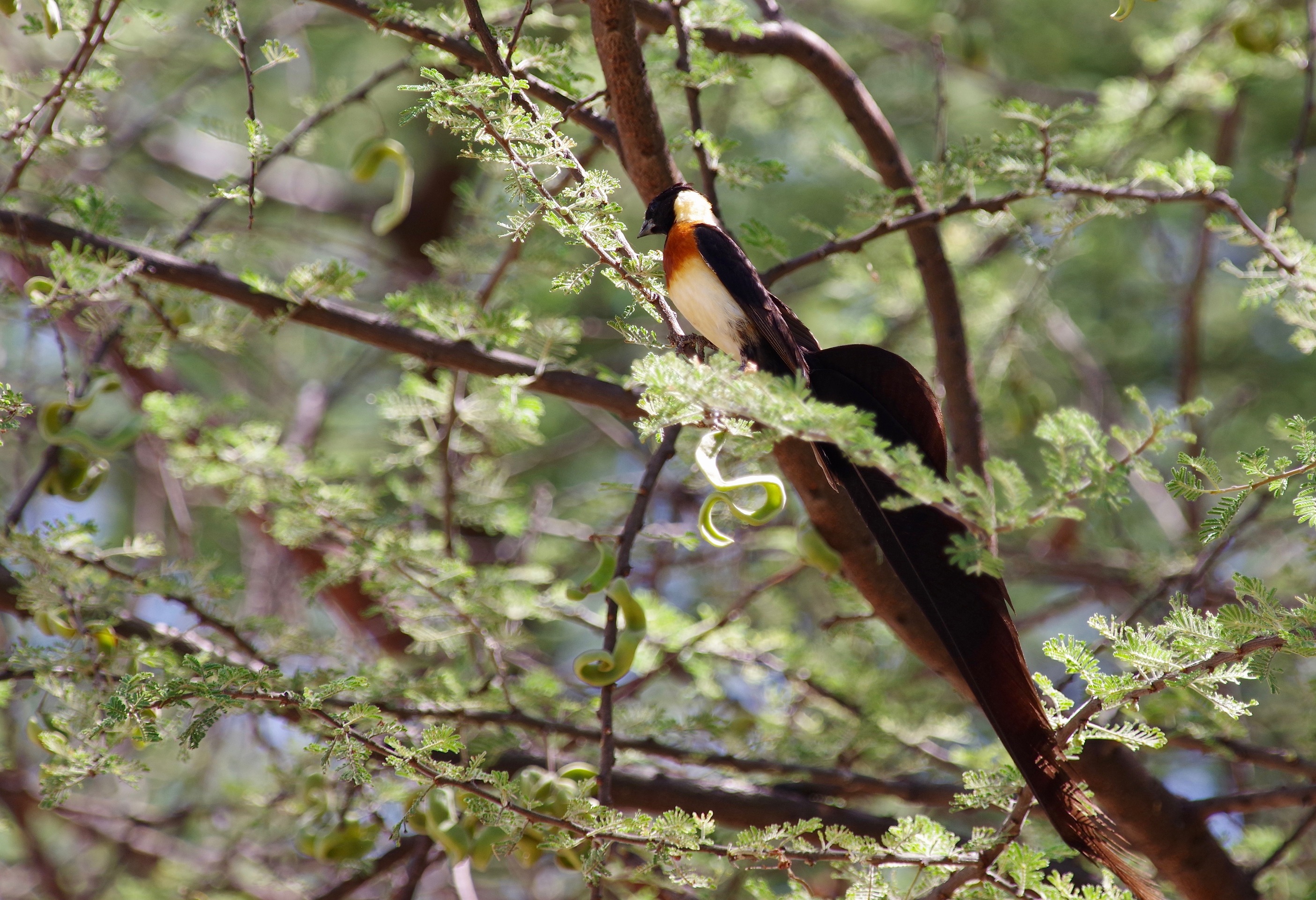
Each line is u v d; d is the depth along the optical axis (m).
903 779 9.45
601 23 6.88
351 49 15.95
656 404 4.94
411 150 17.41
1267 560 11.92
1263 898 8.79
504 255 10.42
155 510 14.42
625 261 5.59
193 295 8.18
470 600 8.55
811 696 9.91
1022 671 5.27
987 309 12.27
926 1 14.40
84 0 7.36
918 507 5.57
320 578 8.38
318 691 5.88
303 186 17.83
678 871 5.71
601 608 12.59
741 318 7.02
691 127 8.80
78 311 8.51
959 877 5.56
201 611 8.14
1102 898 5.48
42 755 11.00
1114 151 11.41
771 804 8.68
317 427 13.91
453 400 8.99
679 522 13.05
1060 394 15.60
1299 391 14.66
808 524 8.02
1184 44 11.47
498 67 5.88
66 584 7.36
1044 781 5.09
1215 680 5.02
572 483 16.84
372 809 7.83
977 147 7.98
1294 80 14.08
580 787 5.94
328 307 7.89
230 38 6.88
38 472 8.15
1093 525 13.21
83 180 12.59
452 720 8.03
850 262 11.74
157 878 10.73
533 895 11.38
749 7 12.30
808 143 14.10
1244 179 14.62
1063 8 15.42
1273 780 12.27
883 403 5.93
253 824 9.44
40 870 11.34
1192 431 11.48
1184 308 13.12
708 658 10.03
